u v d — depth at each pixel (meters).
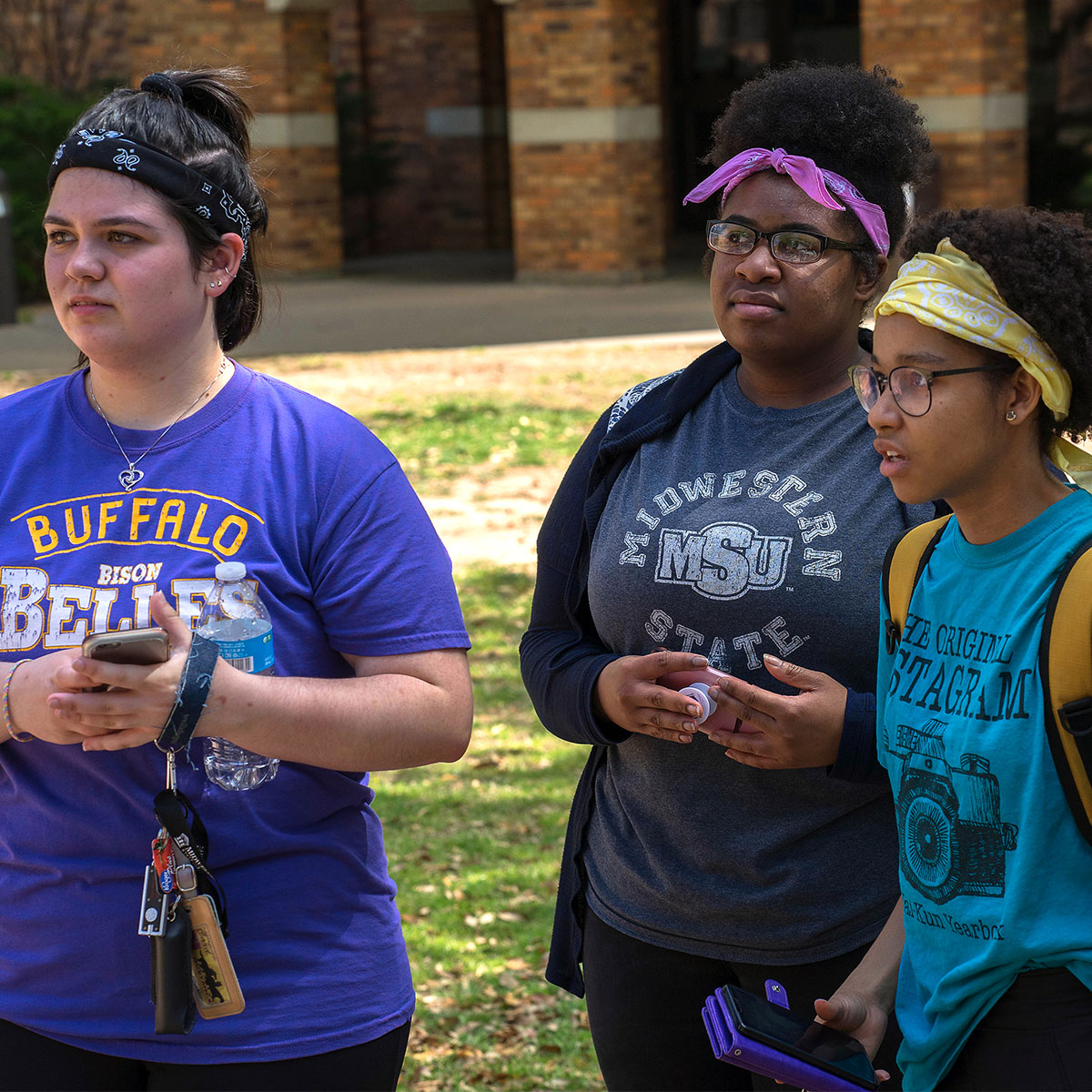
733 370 5.18
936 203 34.12
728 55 47.28
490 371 27.67
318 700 4.19
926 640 4.09
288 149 40.16
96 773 4.31
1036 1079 3.77
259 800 4.36
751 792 4.76
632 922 5.00
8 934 4.40
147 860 4.32
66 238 4.36
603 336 30.59
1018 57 34.34
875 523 4.67
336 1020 4.40
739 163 4.80
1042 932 3.74
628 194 37.25
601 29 36.09
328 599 4.49
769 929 4.75
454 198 49.53
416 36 48.72
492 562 17.56
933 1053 3.98
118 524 4.39
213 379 4.57
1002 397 3.82
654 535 4.92
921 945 4.04
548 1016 8.54
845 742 4.44
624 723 4.75
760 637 4.72
